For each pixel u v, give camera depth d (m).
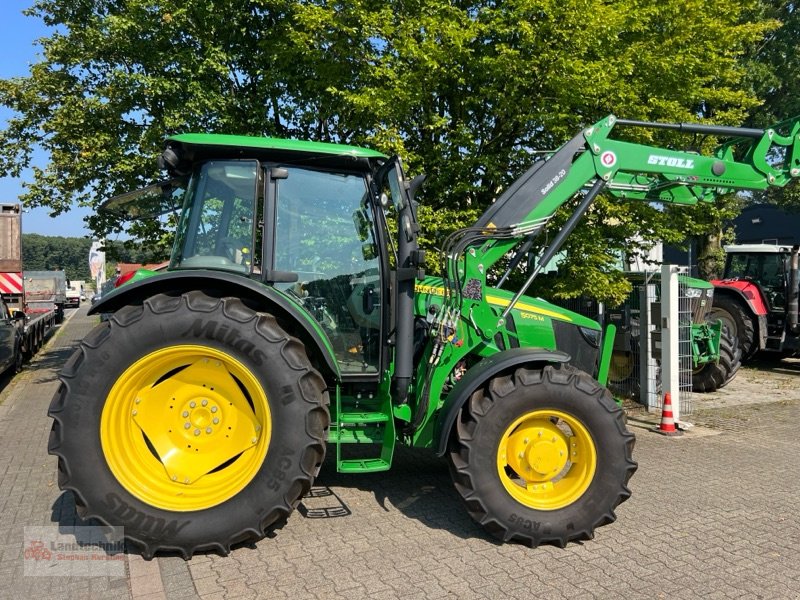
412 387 4.05
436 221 6.76
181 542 3.26
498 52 6.62
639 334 7.39
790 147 4.53
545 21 6.30
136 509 3.23
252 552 3.40
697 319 8.30
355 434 3.88
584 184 4.28
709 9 7.52
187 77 7.73
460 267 4.00
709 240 14.95
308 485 3.39
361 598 2.91
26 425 6.61
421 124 7.26
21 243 13.09
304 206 3.90
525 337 4.37
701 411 7.43
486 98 6.88
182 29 7.80
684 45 7.30
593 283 7.04
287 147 3.71
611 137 7.05
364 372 3.99
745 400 8.13
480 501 3.48
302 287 3.88
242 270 3.76
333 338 3.96
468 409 3.57
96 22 7.90
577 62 6.18
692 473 4.94
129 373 3.30
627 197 4.61
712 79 7.91
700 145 7.55
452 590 3.00
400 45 6.51
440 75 6.68
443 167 7.15
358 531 3.72
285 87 8.12
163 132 7.56
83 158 7.91
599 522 3.55
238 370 3.38
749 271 11.09
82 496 3.20
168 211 4.83
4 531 3.69
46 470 4.93
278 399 3.34
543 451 3.65
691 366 7.64
